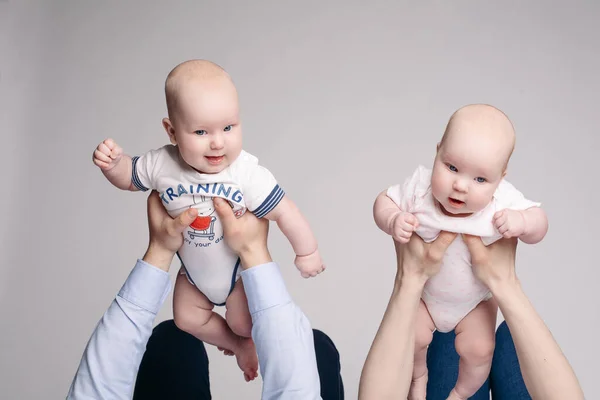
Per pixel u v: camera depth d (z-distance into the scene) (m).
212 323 2.20
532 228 1.92
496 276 1.98
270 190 1.95
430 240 1.99
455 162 1.84
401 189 2.02
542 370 1.95
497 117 1.86
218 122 1.83
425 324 2.13
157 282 2.01
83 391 1.96
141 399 2.47
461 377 2.20
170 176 1.96
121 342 1.98
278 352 1.95
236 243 1.98
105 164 1.96
